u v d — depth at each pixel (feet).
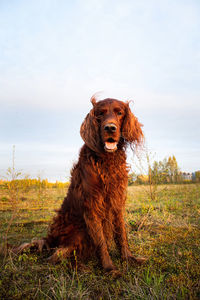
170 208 18.99
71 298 6.44
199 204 20.72
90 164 8.91
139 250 10.34
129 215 16.34
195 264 8.42
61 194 28.73
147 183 23.15
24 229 14.43
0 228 14.43
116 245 9.63
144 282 7.10
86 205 8.75
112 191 8.97
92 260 9.32
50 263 9.02
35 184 22.89
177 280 7.22
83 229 9.23
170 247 10.53
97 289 7.06
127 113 10.09
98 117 9.48
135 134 10.21
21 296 6.61
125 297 6.53
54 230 10.24
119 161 9.37
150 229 13.67
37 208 20.83
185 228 13.46
